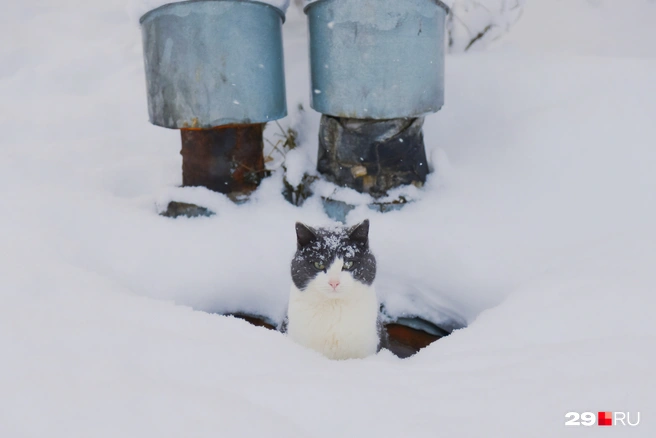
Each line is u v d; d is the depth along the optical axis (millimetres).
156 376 1655
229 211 3369
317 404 1534
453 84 4008
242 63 3113
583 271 2445
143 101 4977
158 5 3002
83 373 1601
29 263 2459
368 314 2406
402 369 1846
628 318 2016
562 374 1655
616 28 5293
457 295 2922
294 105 4043
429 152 3740
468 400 1550
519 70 3959
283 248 3102
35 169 3787
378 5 2959
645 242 2615
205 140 3387
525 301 2305
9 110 4898
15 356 1666
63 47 5895
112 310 2139
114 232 3129
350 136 3312
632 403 1469
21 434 1351
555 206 3166
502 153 3562
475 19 4477
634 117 3457
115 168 3963
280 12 3287
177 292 2910
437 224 3135
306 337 2420
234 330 2088
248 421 1416
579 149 3408
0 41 5879
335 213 3336
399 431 1415
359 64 3064
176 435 1354
